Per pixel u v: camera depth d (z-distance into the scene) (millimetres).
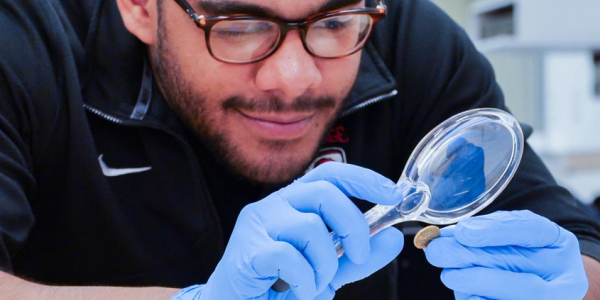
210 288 626
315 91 728
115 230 789
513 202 780
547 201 776
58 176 781
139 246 798
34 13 768
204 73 725
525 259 633
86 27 822
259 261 596
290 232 610
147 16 777
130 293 650
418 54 864
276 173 755
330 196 622
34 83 743
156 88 805
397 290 915
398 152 883
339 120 848
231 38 703
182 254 807
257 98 722
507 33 1119
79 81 786
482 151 640
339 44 726
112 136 799
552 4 1053
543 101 1836
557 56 1786
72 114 766
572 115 1802
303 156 756
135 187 799
